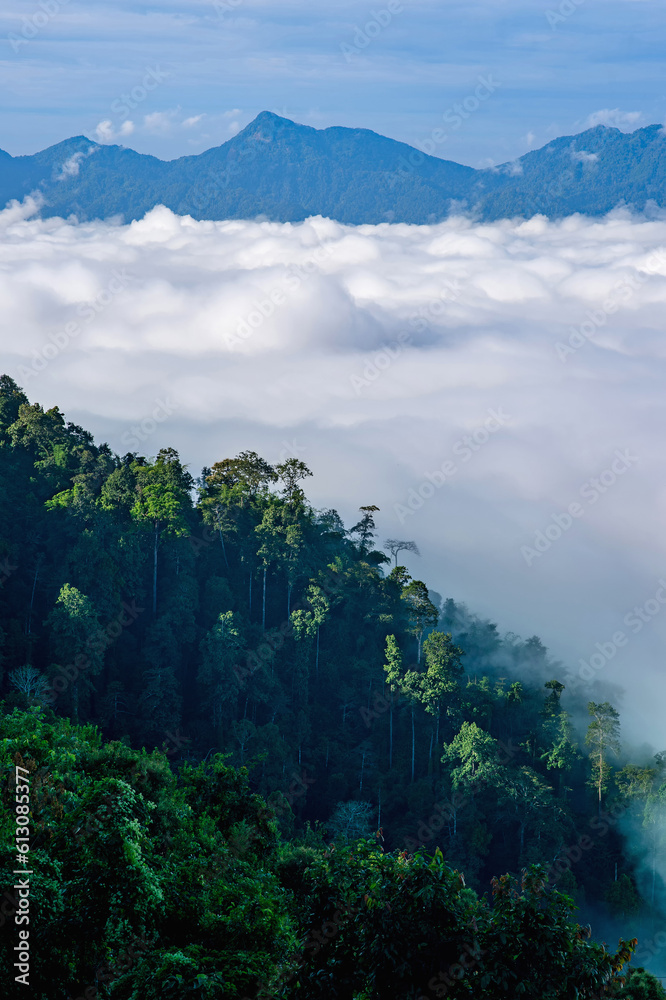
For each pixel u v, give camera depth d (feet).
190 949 79.61
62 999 77.87
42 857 82.48
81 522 322.55
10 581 313.73
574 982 67.51
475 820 301.63
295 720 330.13
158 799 137.08
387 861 77.36
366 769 325.42
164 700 294.05
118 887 79.77
